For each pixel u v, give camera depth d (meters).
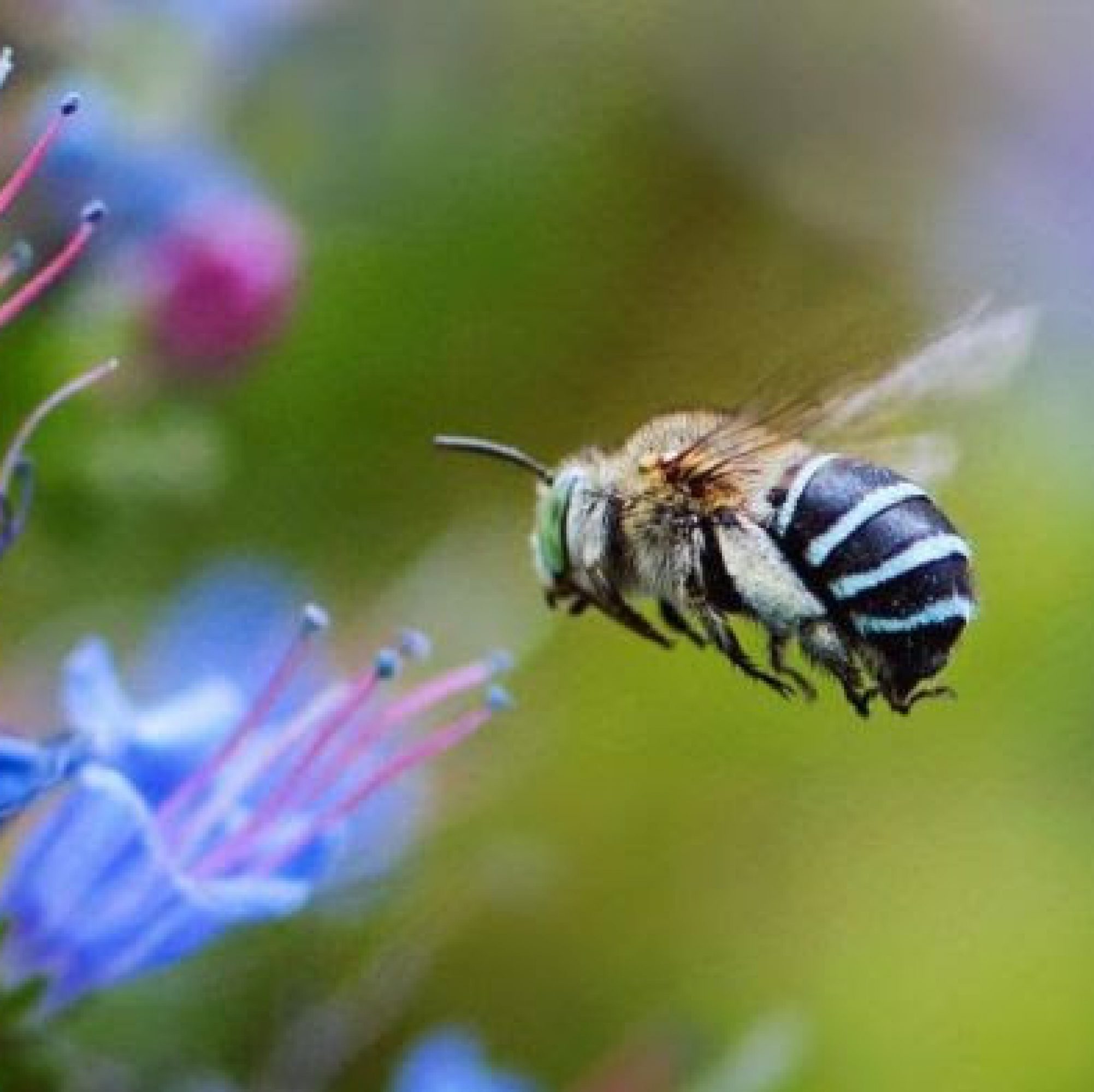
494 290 0.17
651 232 0.17
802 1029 0.17
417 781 0.15
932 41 0.18
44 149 0.12
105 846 0.12
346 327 0.17
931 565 0.12
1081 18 0.19
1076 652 0.18
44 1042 0.12
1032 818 0.18
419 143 0.17
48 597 0.15
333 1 0.17
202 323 0.15
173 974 0.15
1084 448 0.19
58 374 0.15
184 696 0.13
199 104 0.16
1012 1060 0.18
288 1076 0.15
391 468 0.17
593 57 0.17
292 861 0.13
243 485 0.16
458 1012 0.17
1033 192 0.19
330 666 0.15
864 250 0.18
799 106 0.18
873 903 0.18
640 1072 0.16
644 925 0.17
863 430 0.12
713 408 0.13
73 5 0.15
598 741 0.17
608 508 0.12
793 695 0.12
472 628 0.16
